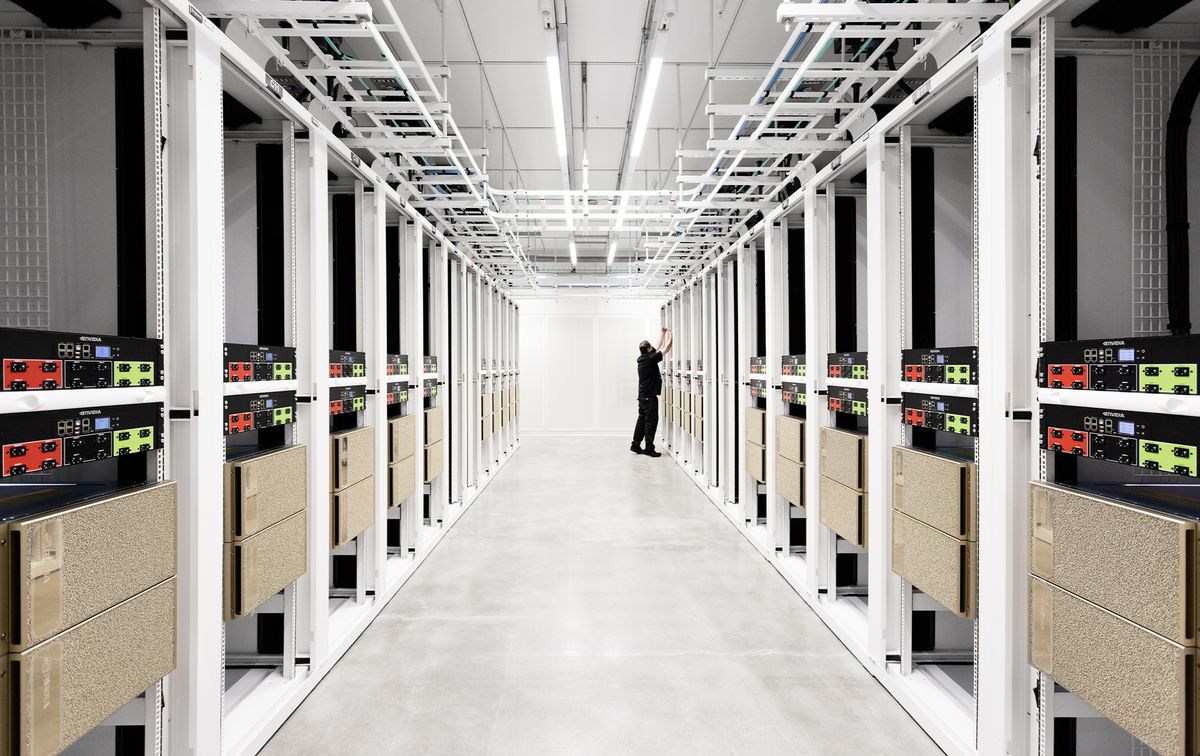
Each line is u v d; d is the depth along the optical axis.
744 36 3.70
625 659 2.54
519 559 3.96
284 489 2.08
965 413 1.86
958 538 1.86
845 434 2.72
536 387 11.30
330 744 1.94
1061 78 1.72
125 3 1.61
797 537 4.02
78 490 1.41
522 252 6.85
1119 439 1.32
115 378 1.38
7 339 1.10
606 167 6.20
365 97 3.37
